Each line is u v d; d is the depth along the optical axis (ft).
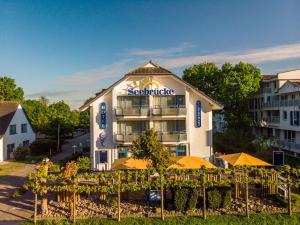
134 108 126.11
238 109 190.90
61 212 75.92
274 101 178.50
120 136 124.67
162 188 73.92
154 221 70.64
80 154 160.25
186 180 76.23
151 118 127.54
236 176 79.30
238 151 157.07
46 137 213.05
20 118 180.65
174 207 76.13
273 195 82.38
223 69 191.62
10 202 84.94
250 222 70.38
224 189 77.15
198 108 127.75
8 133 166.09
